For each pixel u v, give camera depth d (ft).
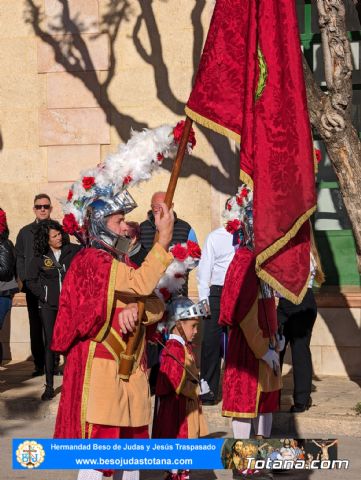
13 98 41.32
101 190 18.81
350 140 28.30
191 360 22.09
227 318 22.50
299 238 18.85
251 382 22.79
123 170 19.02
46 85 40.93
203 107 18.93
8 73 41.37
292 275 18.75
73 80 40.68
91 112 40.52
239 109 18.90
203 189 38.93
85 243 18.88
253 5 18.61
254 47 18.61
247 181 18.69
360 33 38.32
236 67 18.90
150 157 19.24
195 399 22.03
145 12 39.86
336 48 27.89
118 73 40.22
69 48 40.68
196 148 38.99
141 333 18.24
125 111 40.16
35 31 41.04
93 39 40.42
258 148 18.45
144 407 18.07
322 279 28.73
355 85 38.47
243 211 23.44
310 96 28.32
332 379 36.04
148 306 18.44
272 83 18.45
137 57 40.01
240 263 22.61
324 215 39.01
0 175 41.45
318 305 36.81
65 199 19.52
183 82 39.55
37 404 32.35
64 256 32.83
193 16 39.37
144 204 39.60
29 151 41.16
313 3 38.73
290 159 18.40
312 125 28.68
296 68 18.44
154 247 17.61
